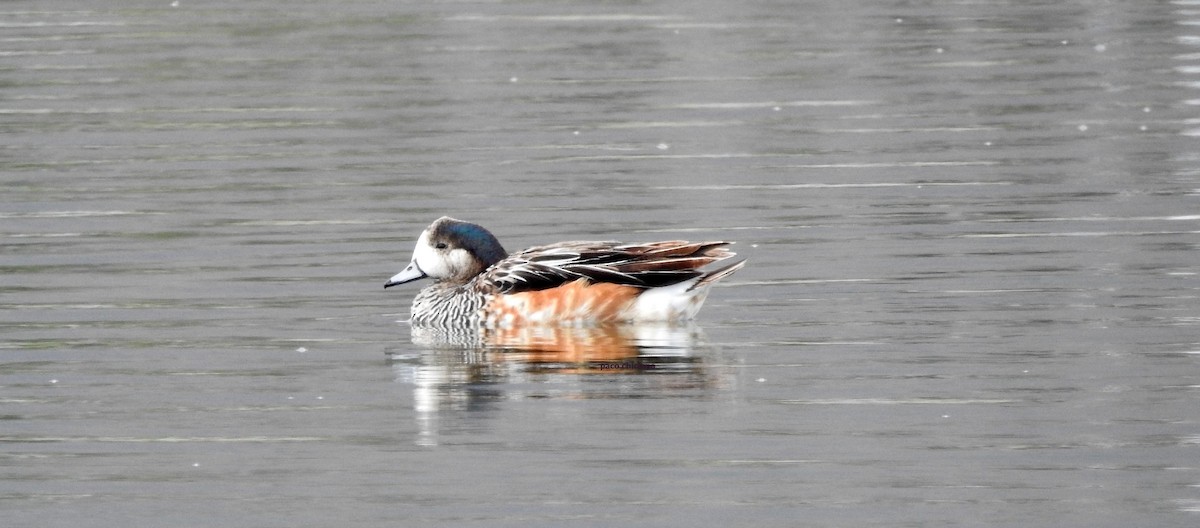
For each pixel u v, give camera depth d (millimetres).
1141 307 15430
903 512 11242
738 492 11562
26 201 20234
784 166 21453
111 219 19344
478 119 24219
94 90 26359
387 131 23609
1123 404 12992
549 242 18250
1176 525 10992
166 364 14438
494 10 32562
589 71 27297
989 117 23922
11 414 13273
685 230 18578
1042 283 16266
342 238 18453
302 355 14656
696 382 13688
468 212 19469
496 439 12570
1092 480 11664
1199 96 24812
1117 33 29609
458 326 15586
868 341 14664
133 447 12594
